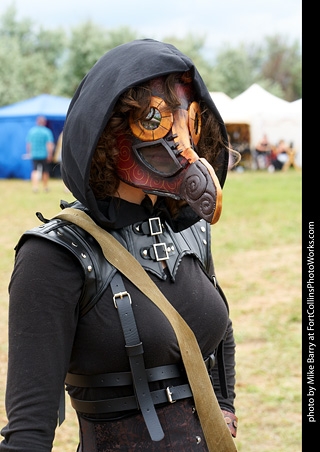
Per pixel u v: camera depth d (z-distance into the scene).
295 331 4.69
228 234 8.88
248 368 4.04
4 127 18.58
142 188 1.17
